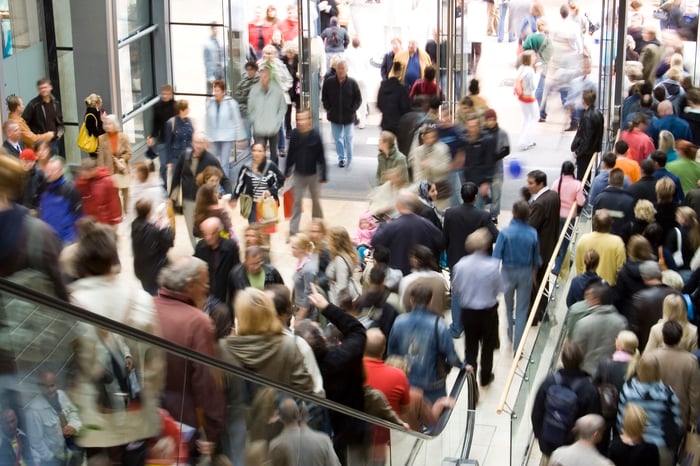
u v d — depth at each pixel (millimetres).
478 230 14859
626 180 18750
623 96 23391
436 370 12969
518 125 22266
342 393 10461
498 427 14742
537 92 22109
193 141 17219
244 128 20750
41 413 6062
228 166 20594
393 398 11461
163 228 14500
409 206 15578
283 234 19078
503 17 21688
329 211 19812
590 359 13094
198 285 8906
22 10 19953
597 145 21172
